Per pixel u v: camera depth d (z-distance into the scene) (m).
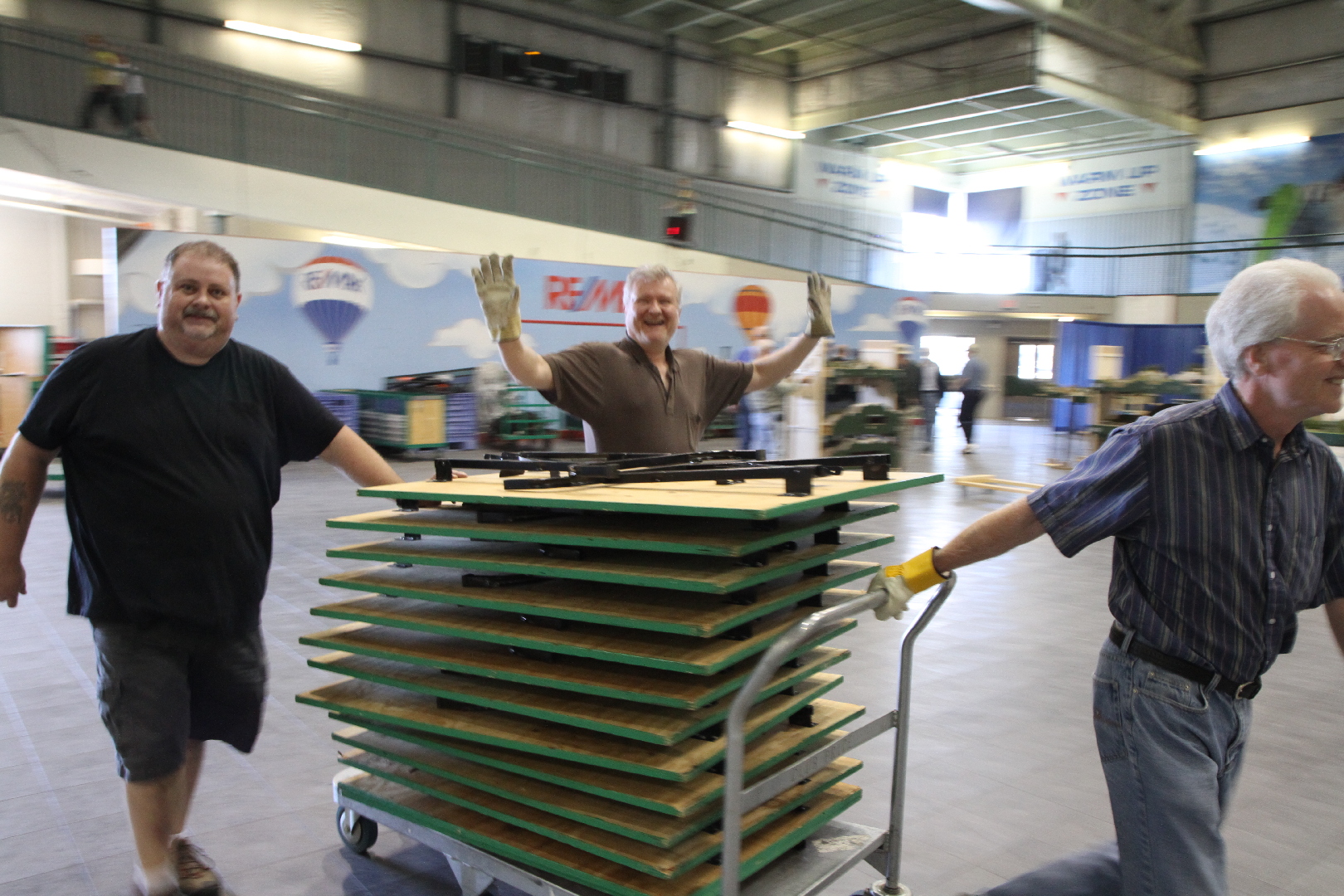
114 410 2.21
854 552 2.12
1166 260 22.83
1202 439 1.66
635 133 20.91
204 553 2.25
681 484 2.14
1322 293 1.56
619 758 1.84
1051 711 3.85
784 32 21.08
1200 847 1.65
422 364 13.70
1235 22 21.00
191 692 2.39
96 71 12.45
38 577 5.97
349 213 14.30
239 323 12.38
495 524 2.10
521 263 14.33
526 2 19.08
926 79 20.34
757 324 16.20
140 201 12.77
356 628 2.37
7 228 15.07
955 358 26.41
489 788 2.08
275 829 2.77
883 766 3.27
